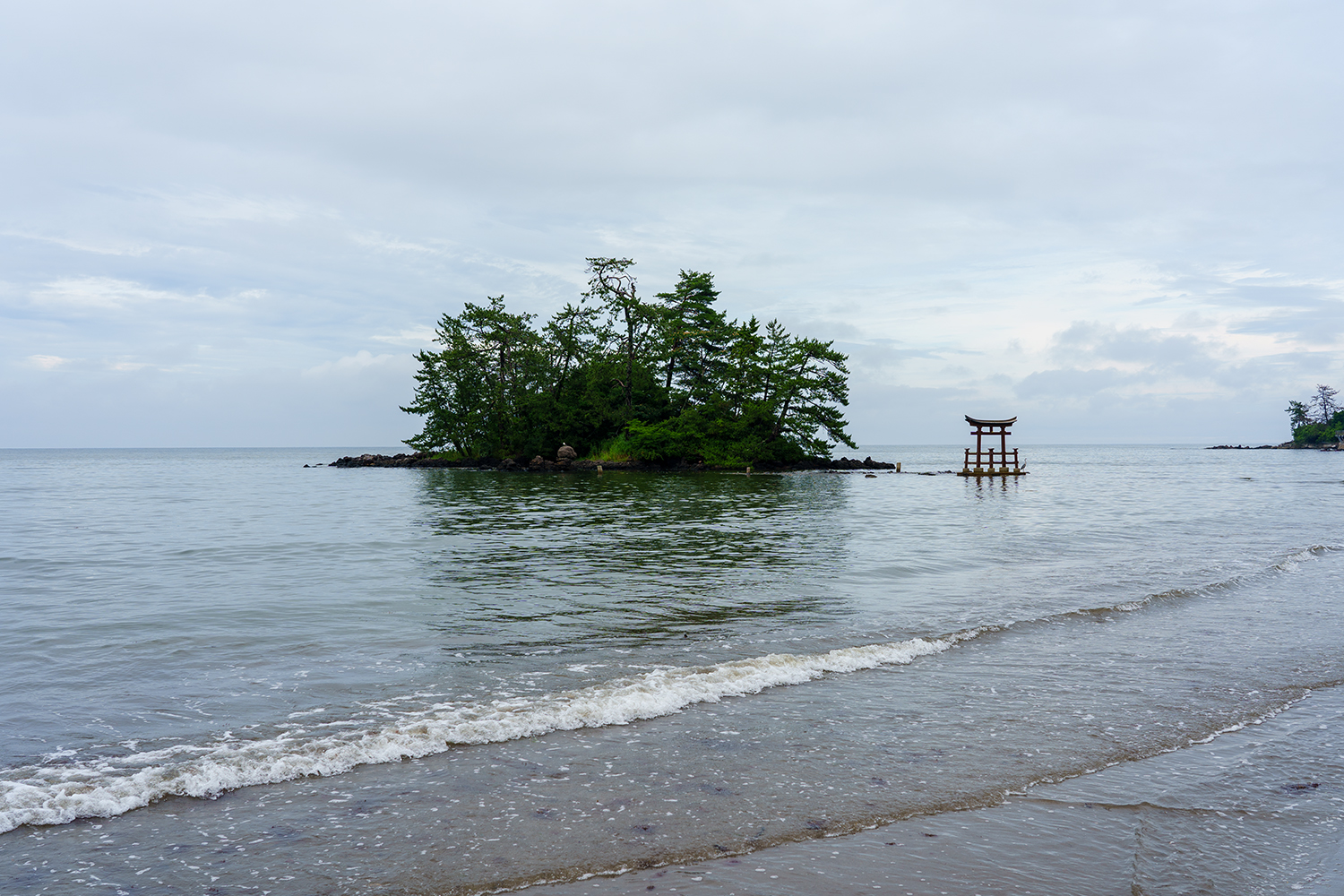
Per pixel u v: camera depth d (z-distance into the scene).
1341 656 9.95
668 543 21.73
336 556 19.33
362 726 7.27
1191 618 12.11
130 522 28.59
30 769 6.27
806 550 20.17
